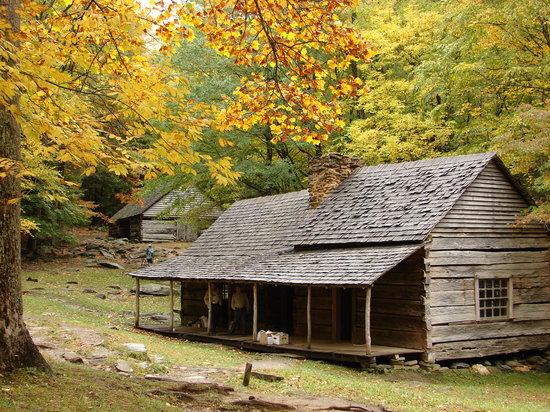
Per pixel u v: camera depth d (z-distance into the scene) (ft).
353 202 70.79
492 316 62.69
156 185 104.47
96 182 186.19
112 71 31.45
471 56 80.69
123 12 29.58
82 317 75.25
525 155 61.98
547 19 69.77
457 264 60.03
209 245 85.92
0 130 29.22
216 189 109.70
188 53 97.14
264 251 74.33
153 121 62.75
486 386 52.85
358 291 62.69
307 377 43.88
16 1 29.40
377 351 55.88
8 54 23.75
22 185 61.26
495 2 72.64
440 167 66.59
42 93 29.50
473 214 61.93
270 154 107.86
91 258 129.59
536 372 60.70
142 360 44.42
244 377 39.17
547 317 66.33
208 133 95.14
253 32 34.30
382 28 101.50
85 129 28.68
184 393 33.45
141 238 156.25
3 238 29.66
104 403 28.76
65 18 30.71
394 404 38.04
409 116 90.27
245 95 34.91
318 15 31.86
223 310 80.07
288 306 72.90
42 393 28.22
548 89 76.69
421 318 57.11
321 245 67.00
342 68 34.50
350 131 96.89
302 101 34.55
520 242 65.31
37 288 94.17
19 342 30.48
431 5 107.96
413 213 61.62
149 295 105.19
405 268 59.00
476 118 84.79
